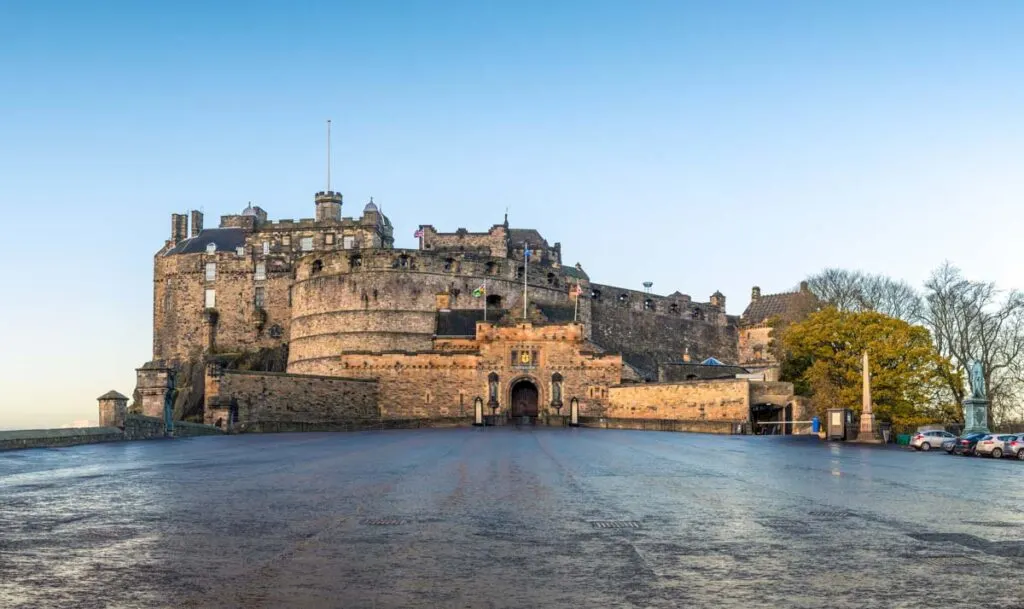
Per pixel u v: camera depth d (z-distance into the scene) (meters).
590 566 18.75
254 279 167.62
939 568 18.55
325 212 178.38
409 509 27.33
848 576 17.80
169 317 170.50
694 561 19.27
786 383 115.06
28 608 15.13
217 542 21.31
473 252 178.00
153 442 68.62
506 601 15.88
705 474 40.94
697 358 188.12
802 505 28.88
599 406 130.12
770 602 15.80
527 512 26.77
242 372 112.69
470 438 83.31
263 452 57.06
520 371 130.62
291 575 17.81
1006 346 109.44
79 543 20.95
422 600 15.94
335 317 152.38
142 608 15.25
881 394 98.31
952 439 68.12
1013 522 25.03
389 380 130.62
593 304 170.50
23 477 36.38
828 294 147.88
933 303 116.25
